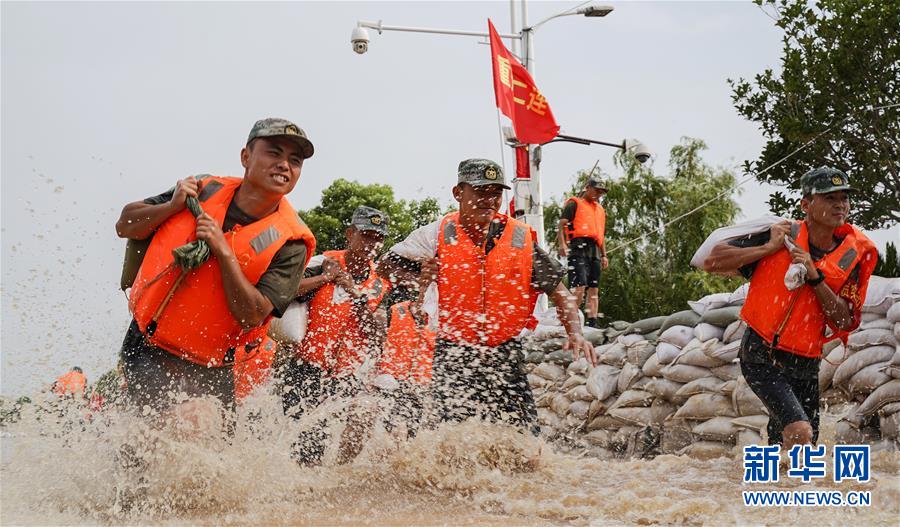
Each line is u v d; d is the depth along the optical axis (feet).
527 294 15.85
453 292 15.79
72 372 12.67
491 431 15.03
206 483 11.89
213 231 11.90
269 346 17.69
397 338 17.39
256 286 12.43
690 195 69.05
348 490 13.35
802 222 15.64
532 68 49.21
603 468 15.35
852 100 52.19
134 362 12.48
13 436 12.46
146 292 12.19
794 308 15.19
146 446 11.86
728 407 20.06
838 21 53.98
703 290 63.62
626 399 22.56
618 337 24.27
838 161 52.90
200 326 12.28
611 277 67.36
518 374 15.80
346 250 18.74
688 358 21.01
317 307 18.06
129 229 12.60
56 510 11.40
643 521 10.98
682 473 14.55
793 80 54.29
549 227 69.62
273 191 12.42
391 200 112.06
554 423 25.03
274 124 12.42
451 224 16.10
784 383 15.17
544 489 13.28
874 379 17.44
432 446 14.69
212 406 12.44
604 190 33.37
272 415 16.15
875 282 18.81
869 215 47.37
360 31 52.37
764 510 11.29
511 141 41.91
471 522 11.13
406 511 11.94
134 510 11.60
